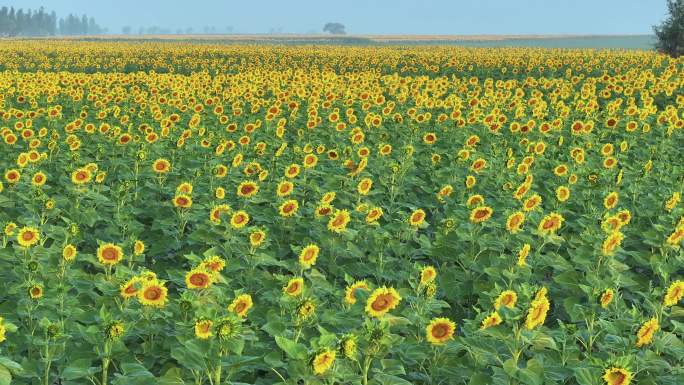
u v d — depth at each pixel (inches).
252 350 238.1
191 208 421.4
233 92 949.2
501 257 331.6
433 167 531.2
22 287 273.3
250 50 2219.5
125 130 715.4
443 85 1094.4
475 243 362.3
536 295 222.1
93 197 420.2
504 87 1099.9
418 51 2231.8
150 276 266.2
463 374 235.6
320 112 833.5
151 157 569.0
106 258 294.7
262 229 351.9
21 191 449.1
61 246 325.7
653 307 267.0
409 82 1156.5
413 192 512.4
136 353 251.3
